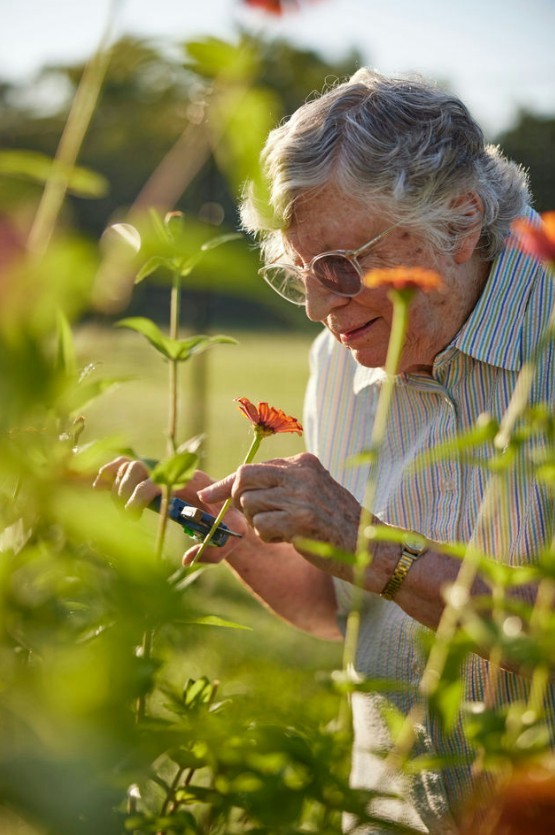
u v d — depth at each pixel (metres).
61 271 0.55
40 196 0.64
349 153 1.51
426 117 1.55
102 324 0.64
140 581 0.66
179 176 0.67
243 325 18.59
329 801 0.81
